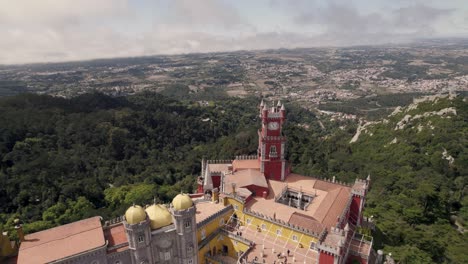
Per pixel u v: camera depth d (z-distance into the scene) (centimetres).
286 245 8950
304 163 18662
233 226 9962
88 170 18150
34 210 13375
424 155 17975
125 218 7612
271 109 11806
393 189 15475
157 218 7988
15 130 18175
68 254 6644
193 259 8512
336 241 7638
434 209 13438
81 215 12612
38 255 6494
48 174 15400
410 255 9725
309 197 10844
